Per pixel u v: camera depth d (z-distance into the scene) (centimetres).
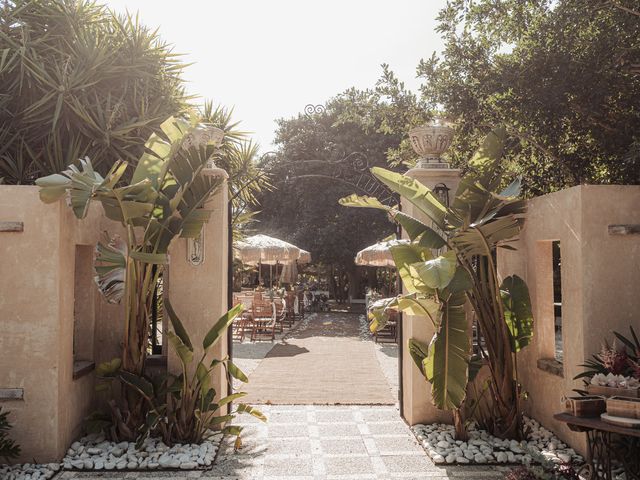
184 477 478
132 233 549
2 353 507
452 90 707
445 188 643
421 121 768
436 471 492
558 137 667
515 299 595
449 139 668
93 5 880
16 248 509
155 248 547
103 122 793
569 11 613
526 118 667
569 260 526
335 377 916
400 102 771
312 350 1227
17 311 508
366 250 1512
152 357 637
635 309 502
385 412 699
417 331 628
